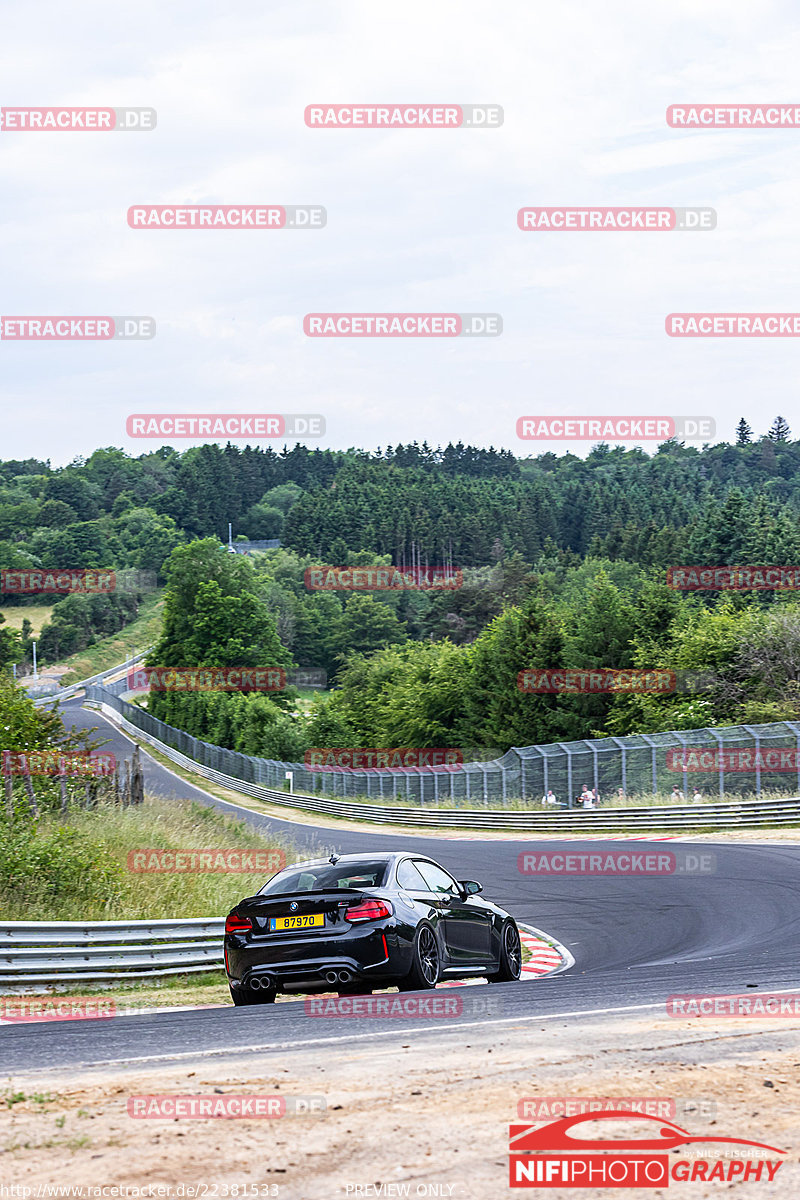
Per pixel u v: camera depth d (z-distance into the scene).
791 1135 10.05
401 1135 10.07
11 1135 10.21
